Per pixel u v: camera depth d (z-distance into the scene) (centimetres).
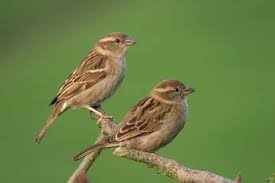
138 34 3853
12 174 2750
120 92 3169
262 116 2891
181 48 3644
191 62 3475
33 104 3362
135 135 883
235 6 3919
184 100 924
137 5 4159
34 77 3641
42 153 2822
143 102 905
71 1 4216
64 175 2692
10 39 4091
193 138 2789
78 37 3953
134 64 3506
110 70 1117
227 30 3778
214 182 677
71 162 2750
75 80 1118
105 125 897
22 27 4122
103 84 1117
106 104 3058
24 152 2894
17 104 3375
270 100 3069
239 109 2989
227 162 2628
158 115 898
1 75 3706
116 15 4128
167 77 3406
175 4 4097
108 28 3975
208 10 3950
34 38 4066
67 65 3712
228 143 2733
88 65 1116
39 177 2700
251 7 3856
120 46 1120
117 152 739
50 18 4153
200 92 3183
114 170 2573
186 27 3869
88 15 4184
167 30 3853
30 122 3180
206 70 3400
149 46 3706
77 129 2895
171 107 909
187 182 696
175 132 920
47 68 3709
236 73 3319
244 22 3784
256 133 2780
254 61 3425
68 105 1122
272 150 2653
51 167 2731
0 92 3509
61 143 2838
